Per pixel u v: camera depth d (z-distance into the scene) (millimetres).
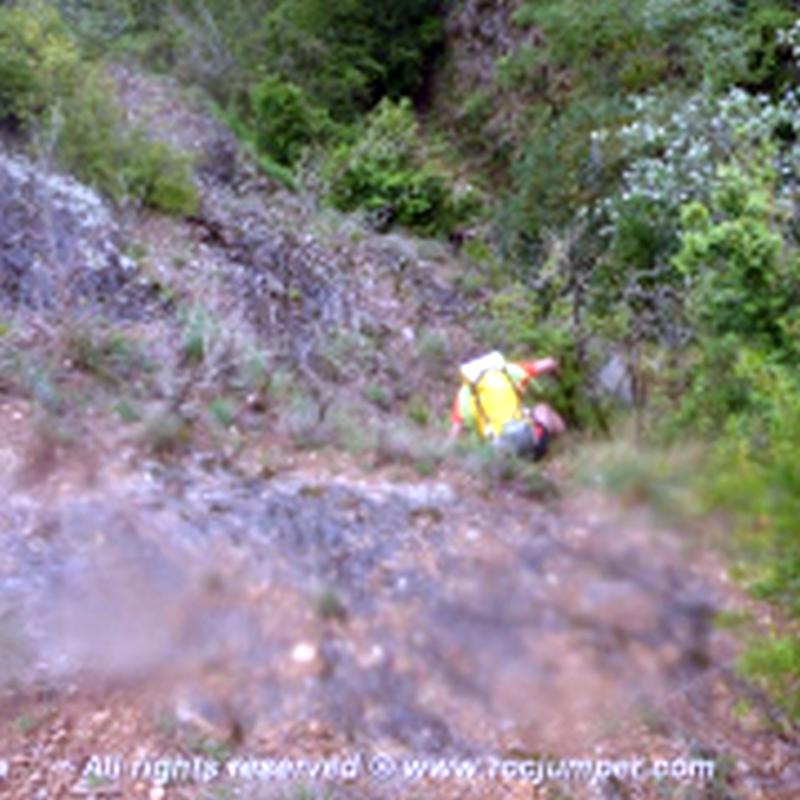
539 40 17312
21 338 6246
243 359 6551
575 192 13109
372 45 19359
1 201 7660
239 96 16406
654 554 3662
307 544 4562
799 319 5082
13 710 3625
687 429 5074
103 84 10125
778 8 13289
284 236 9516
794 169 8516
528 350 7398
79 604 4074
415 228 13656
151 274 8078
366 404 7000
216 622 4016
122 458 5172
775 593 3492
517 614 3945
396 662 3871
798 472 3162
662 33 13789
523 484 5184
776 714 3689
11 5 10484
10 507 4641
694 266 5559
